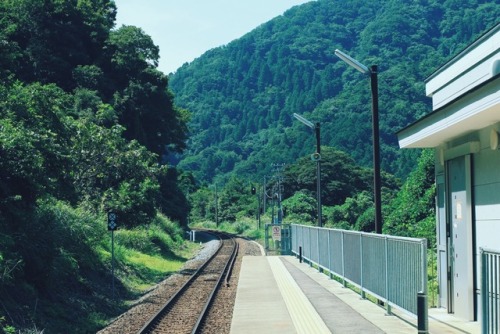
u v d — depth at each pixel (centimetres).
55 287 1720
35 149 1716
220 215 10838
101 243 2589
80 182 3181
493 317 723
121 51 5703
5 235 1499
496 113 909
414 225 2914
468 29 19925
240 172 15075
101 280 2161
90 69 5219
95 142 3303
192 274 2817
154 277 2712
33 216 1805
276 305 1580
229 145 18888
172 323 1510
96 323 1620
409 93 13950
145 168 3456
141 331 1353
